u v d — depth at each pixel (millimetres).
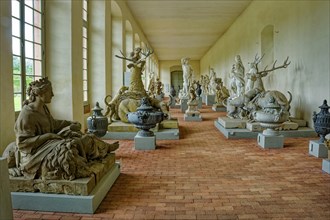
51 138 4043
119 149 7348
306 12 9617
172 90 21484
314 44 9117
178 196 4254
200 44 30125
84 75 10930
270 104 7656
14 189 3857
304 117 9820
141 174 5289
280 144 7434
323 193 4359
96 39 11336
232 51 21016
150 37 26125
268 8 13109
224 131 9492
